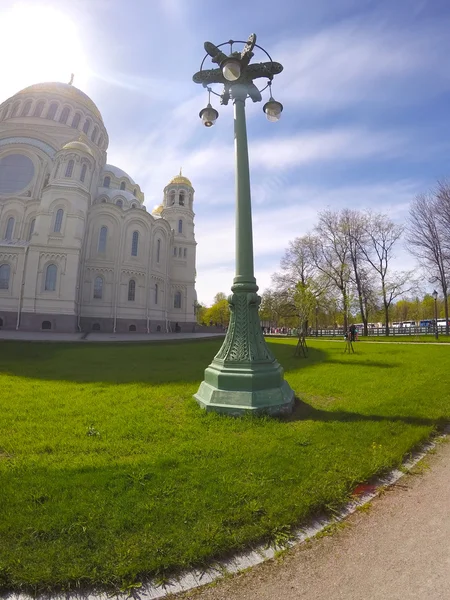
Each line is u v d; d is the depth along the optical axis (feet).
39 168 134.82
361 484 11.71
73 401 22.58
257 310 21.58
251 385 19.33
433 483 11.94
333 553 8.52
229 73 20.40
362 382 29.09
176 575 7.82
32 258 108.88
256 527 9.09
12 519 9.05
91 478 11.43
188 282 167.84
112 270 128.67
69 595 7.32
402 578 7.61
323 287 105.50
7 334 88.48
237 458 13.12
